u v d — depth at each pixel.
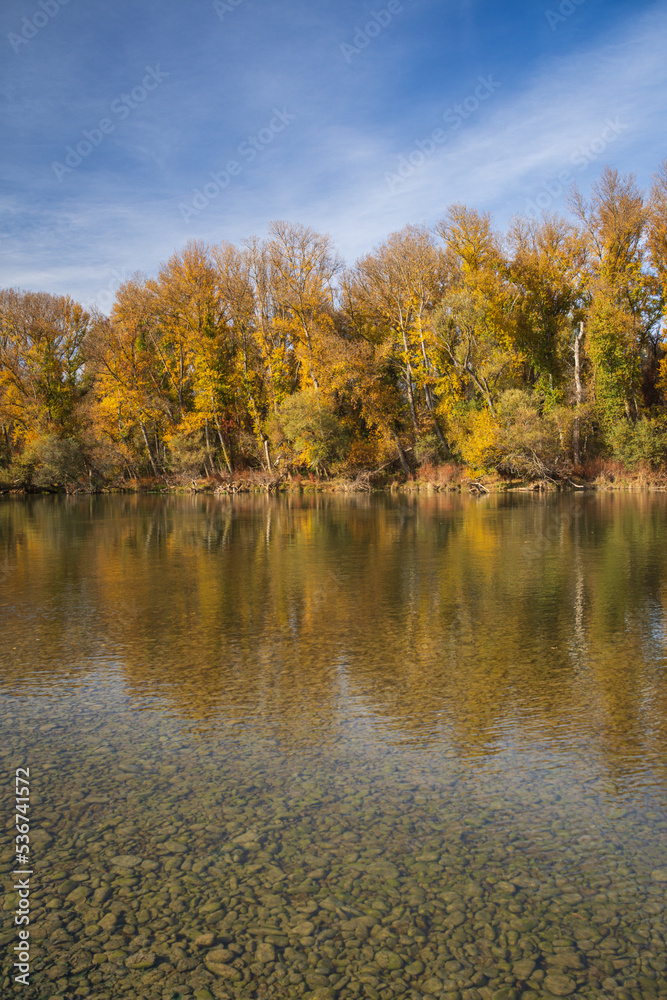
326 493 49.06
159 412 54.84
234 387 56.66
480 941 3.74
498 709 7.00
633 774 5.55
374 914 3.96
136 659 8.93
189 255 52.19
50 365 57.41
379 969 3.55
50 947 3.75
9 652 9.32
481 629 10.23
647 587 13.05
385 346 49.09
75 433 57.12
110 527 26.98
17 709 7.20
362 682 7.91
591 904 4.01
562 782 5.44
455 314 45.91
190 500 44.88
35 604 12.39
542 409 44.59
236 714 6.98
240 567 16.34
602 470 43.84
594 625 10.35
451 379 49.69
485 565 16.00
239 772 5.70
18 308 56.38
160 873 4.37
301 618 11.10
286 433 49.50
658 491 40.72
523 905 4.02
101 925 3.91
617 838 4.67
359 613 11.39
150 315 53.81
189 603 12.35
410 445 51.78
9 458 57.53
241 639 9.86
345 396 52.62
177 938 3.80
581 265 46.66
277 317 52.34
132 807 5.16
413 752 6.02
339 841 4.68
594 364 43.62
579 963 3.57
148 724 6.75
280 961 3.62
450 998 3.35
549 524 24.66
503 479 45.84
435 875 4.30
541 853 4.51
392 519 27.98
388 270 50.88
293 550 19.23
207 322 52.94
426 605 11.90
